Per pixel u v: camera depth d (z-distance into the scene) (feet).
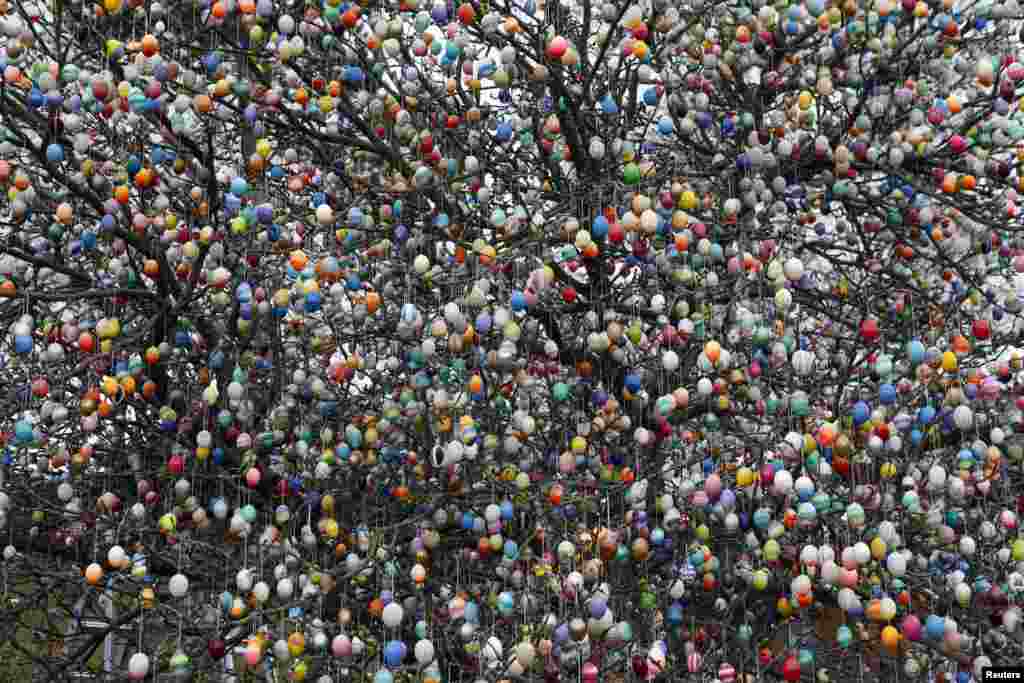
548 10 14.57
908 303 14.16
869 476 13.03
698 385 12.21
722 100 15.24
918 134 13.43
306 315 13.79
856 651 14.01
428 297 14.14
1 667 16.28
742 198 13.75
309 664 12.60
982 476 12.57
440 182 13.66
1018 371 13.92
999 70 13.50
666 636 13.29
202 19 14.51
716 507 12.51
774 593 13.60
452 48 13.69
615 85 14.61
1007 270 14.61
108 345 13.01
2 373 13.82
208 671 12.87
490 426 13.46
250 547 13.48
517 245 12.90
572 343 14.65
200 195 14.19
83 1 14.11
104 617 14.84
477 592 13.35
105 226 13.21
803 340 15.29
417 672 12.92
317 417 13.71
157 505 14.78
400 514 14.34
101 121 13.87
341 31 14.37
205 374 14.10
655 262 13.37
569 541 12.10
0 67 12.99
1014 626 11.89
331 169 15.71
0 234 14.60
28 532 14.94
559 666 11.52
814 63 14.49
